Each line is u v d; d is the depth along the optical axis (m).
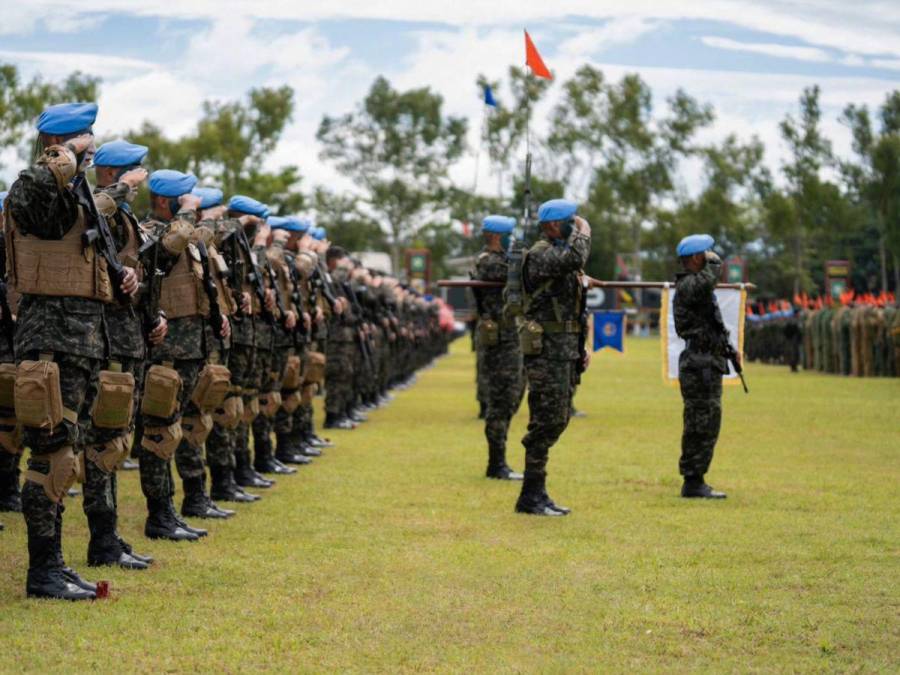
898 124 59.31
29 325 6.18
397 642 5.75
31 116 27.36
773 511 9.52
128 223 7.06
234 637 5.77
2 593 6.46
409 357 25.45
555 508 9.30
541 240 9.27
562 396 9.19
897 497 10.24
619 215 76.06
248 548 7.84
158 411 7.88
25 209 6.02
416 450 13.48
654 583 7.00
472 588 6.84
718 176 73.19
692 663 5.50
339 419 15.97
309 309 12.72
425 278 42.06
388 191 73.00
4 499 9.14
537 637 5.88
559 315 9.16
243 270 9.40
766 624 6.15
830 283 42.72
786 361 40.03
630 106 71.44
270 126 50.00
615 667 5.41
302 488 10.51
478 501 9.87
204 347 8.48
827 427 16.44
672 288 11.07
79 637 5.68
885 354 30.75
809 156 65.25
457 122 73.94
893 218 58.81
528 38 11.25
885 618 6.28
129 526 8.52
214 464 9.67
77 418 6.34
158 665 5.31
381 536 8.31
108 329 6.87
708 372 10.05
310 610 6.29
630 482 11.08
